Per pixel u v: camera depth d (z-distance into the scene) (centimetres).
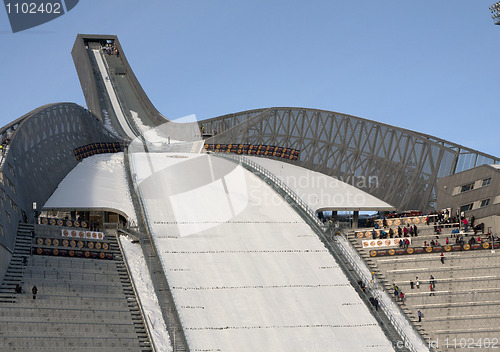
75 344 5450
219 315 6197
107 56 16550
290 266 7081
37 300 5872
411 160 9106
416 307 6600
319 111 10506
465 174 8250
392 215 8825
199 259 7088
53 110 9481
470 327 6406
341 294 6662
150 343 5662
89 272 6519
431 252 7338
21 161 7625
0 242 6119
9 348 5266
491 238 7419
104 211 8244
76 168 9506
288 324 6144
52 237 6975
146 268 6831
